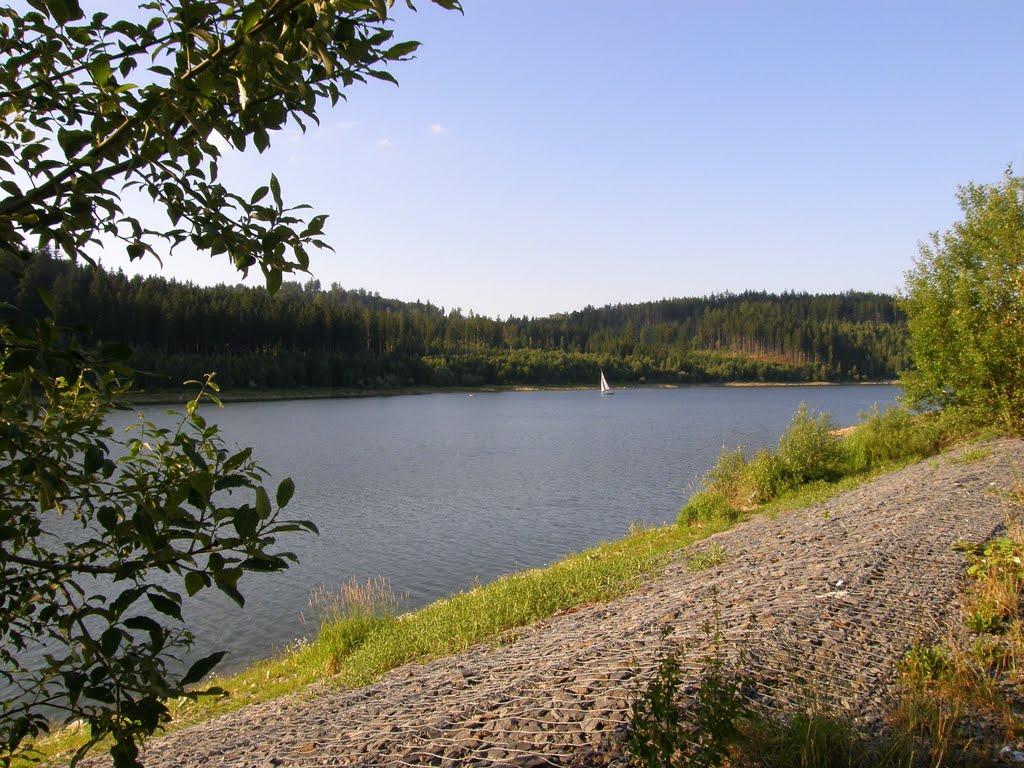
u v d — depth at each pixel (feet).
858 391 441.68
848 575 23.86
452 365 440.86
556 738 13.47
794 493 58.85
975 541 26.63
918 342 63.00
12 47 6.07
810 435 64.80
